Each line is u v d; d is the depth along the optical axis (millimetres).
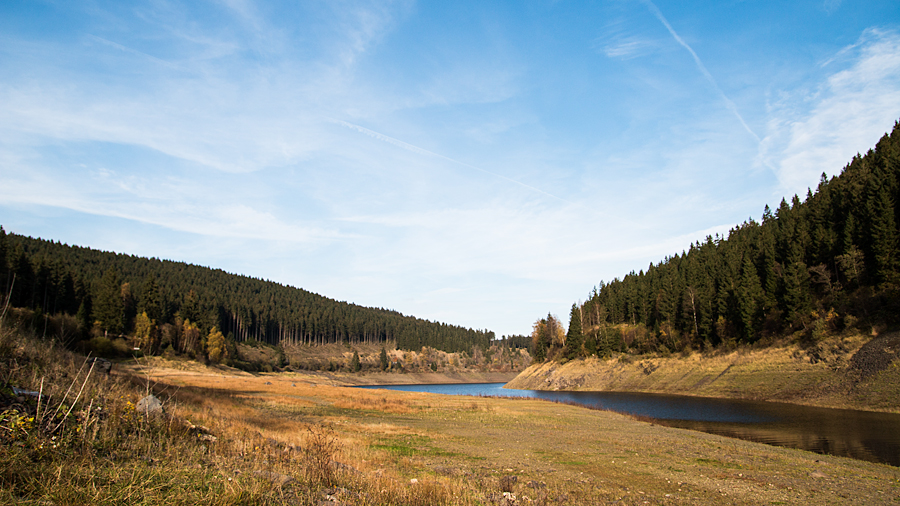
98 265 186750
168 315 144875
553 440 25094
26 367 11805
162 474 7809
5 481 6059
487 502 10773
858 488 15406
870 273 57625
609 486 14820
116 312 103875
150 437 10289
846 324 54469
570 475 16328
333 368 193250
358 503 8797
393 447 20406
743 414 40625
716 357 74875
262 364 158625
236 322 193250
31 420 7836
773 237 93062
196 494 6980
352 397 53594
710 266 106562
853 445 24641
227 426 16469
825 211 82375
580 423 33906
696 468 18203
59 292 103000
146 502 6320
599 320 132375
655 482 15664
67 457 7504
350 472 11391
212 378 84938
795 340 61094
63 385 11555
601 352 106750
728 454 21562
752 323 71250
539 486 14055
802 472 17766
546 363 129125
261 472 9156
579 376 104312
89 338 82188
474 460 18500
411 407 42781
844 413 38156
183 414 16391
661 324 96062
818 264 69750
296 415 31547
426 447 21125
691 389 69500
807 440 26375
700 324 83188
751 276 77750
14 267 89438
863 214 62906
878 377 42094
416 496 9992
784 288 67688
